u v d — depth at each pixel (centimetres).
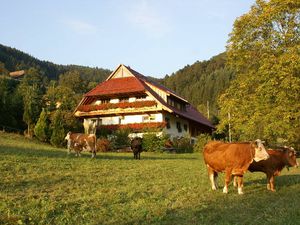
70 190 1459
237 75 3903
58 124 4319
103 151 4150
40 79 11825
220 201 1327
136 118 5172
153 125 4816
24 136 4578
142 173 2000
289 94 3269
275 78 3325
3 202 1201
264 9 3638
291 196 1408
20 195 1323
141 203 1278
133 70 5894
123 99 5331
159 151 4297
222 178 1891
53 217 1095
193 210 1192
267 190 1551
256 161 1475
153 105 4953
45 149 3186
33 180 1598
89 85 12006
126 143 4494
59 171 1877
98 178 1759
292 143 3469
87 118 5384
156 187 1574
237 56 3781
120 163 2419
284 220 1033
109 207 1219
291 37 3469
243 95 3681
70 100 6031
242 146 1455
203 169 2314
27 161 2100
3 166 1852
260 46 3612
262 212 1158
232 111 3719
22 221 1041
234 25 3800
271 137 3491
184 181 1762
